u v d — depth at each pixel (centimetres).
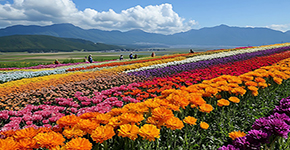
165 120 240
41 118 379
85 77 1232
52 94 708
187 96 351
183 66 1539
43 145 196
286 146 294
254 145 226
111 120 246
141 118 241
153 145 268
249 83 471
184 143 284
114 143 256
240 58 1978
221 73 1062
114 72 1440
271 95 558
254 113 429
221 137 331
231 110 407
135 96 612
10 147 177
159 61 2173
